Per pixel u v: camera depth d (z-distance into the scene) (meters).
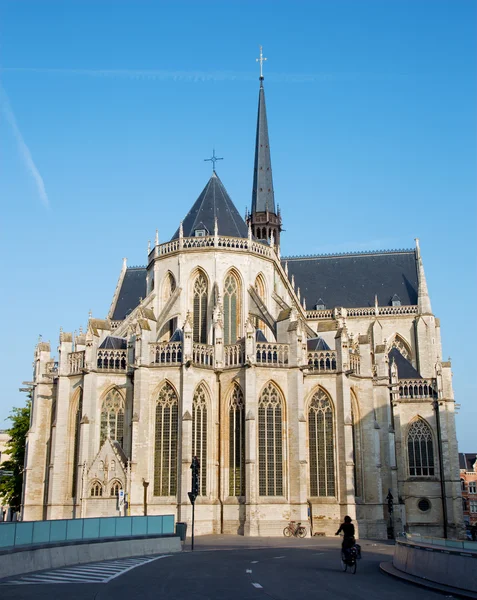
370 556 50.94
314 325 118.50
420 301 115.69
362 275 125.06
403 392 98.38
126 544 47.41
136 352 74.12
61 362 78.50
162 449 72.44
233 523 71.88
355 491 78.56
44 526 39.66
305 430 74.31
